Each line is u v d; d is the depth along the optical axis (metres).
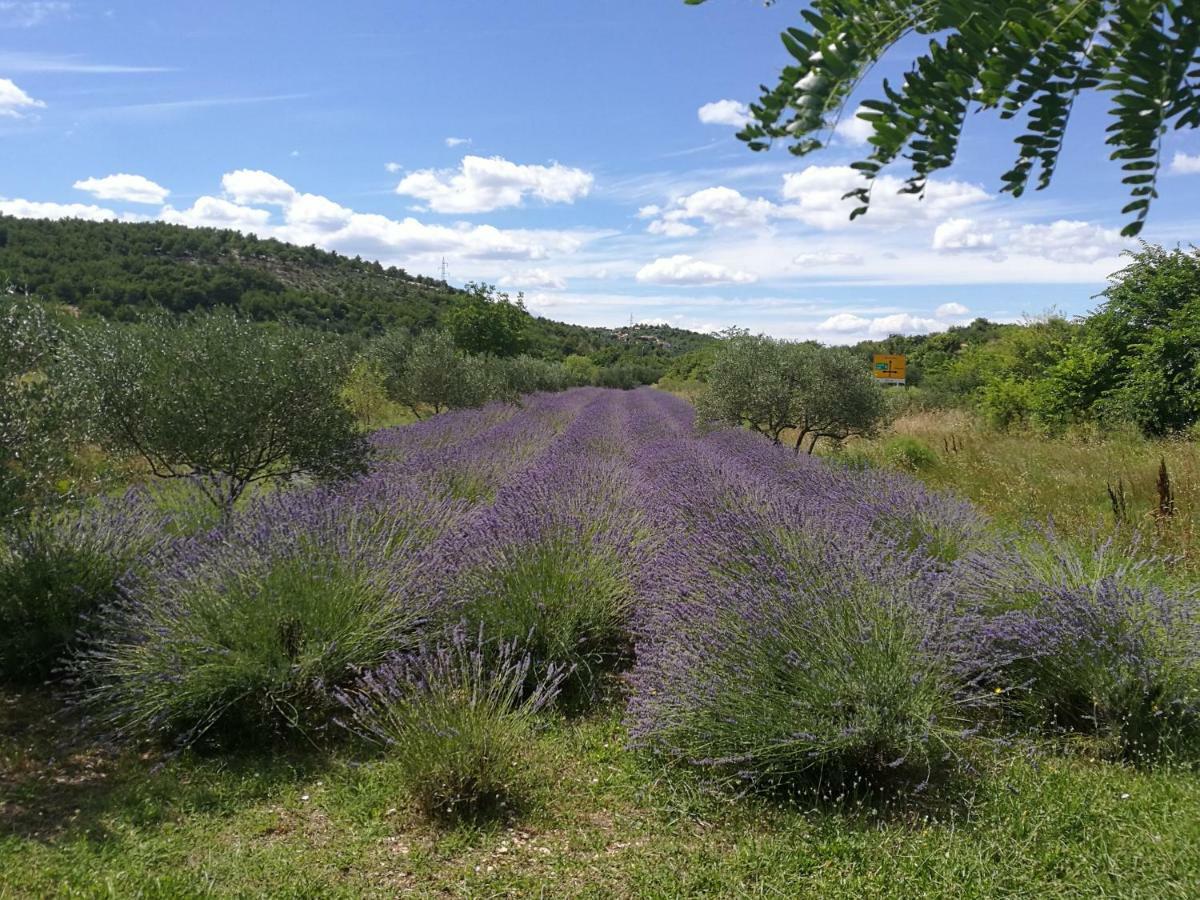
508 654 4.02
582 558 4.92
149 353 5.80
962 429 15.52
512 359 31.89
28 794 3.21
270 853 2.84
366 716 3.70
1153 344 13.15
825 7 0.73
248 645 3.84
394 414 21.78
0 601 4.26
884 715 3.20
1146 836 2.78
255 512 4.99
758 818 3.09
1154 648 3.69
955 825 2.92
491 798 3.22
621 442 14.67
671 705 3.48
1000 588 4.47
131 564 4.68
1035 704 3.84
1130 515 6.99
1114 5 0.70
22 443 4.01
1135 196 0.73
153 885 2.58
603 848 2.92
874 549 4.67
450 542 5.05
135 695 3.77
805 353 12.84
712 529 5.27
